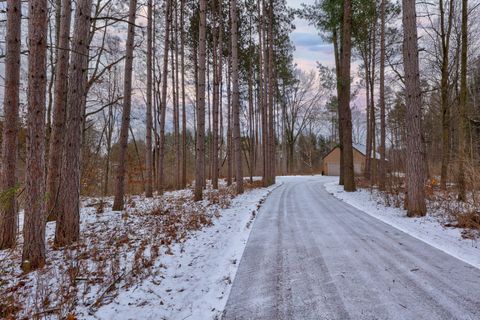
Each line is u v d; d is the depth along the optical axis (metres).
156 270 3.99
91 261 4.43
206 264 4.23
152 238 5.69
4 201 4.33
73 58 5.40
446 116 11.08
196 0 16.97
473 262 3.84
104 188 18.14
